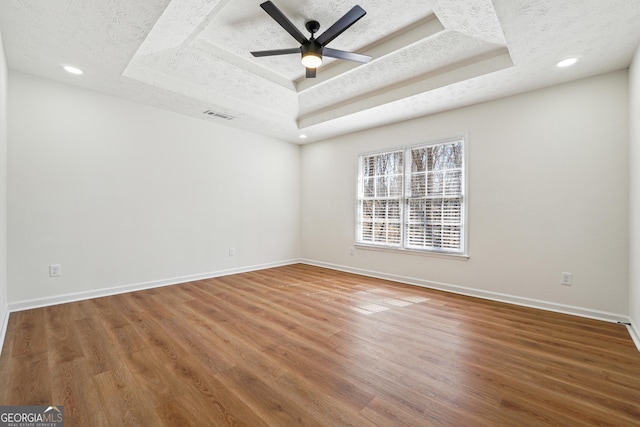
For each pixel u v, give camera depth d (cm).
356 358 212
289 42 315
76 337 239
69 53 260
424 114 401
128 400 163
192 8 221
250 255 504
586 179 292
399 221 436
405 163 428
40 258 308
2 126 244
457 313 303
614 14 197
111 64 279
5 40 238
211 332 254
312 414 154
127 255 368
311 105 441
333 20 275
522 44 236
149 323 271
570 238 301
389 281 437
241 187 488
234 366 199
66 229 323
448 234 387
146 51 277
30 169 301
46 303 312
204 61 330
